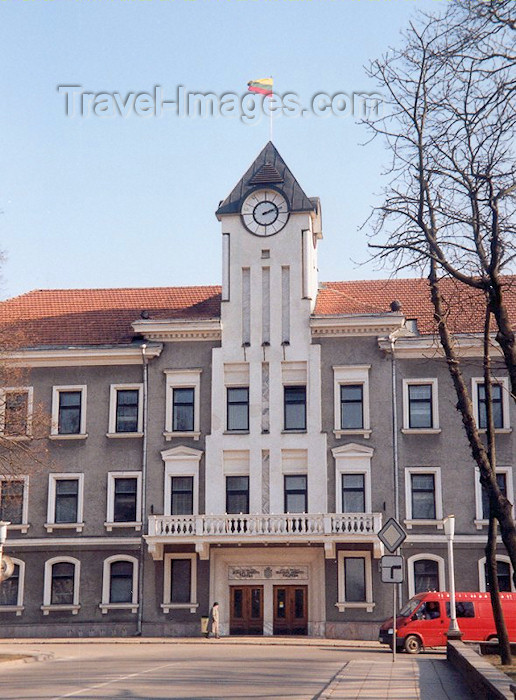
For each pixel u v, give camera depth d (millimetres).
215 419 44219
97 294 50875
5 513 44344
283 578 42969
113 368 45344
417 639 35188
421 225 20500
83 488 44406
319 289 48469
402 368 44062
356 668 22984
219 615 42688
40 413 38250
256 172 46562
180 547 43188
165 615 42906
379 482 43219
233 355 44719
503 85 17953
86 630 43094
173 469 44188
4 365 39719
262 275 45562
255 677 21578
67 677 21766
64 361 45312
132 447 44594
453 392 43594
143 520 43781
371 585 42062
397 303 44406
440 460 43125
